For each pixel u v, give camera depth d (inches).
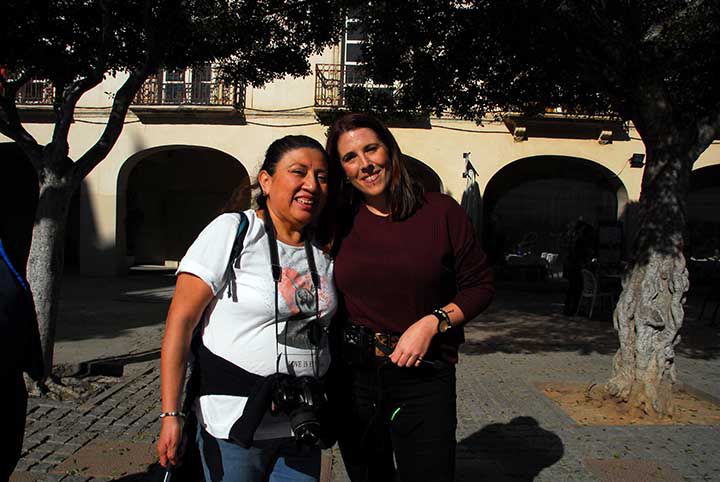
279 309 81.7
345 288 93.2
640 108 207.2
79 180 217.9
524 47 245.9
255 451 81.8
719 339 367.2
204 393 81.8
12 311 85.2
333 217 95.4
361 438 98.2
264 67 288.0
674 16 228.7
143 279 641.6
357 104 310.7
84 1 231.0
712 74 226.5
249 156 639.8
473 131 623.8
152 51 224.7
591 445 174.7
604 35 204.8
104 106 650.2
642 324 206.8
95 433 176.4
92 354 282.8
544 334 368.5
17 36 218.2
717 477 152.9
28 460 154.9
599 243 606.2
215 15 255.8
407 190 92.9
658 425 193.3
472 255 92.8
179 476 84.5
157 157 781.3
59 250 213.8
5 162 783.1
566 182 700.0
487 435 183.0
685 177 206.8
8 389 88.1
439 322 87.7
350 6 268.1
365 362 93.5
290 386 80.4
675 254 204.8
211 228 81.7
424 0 252.8
